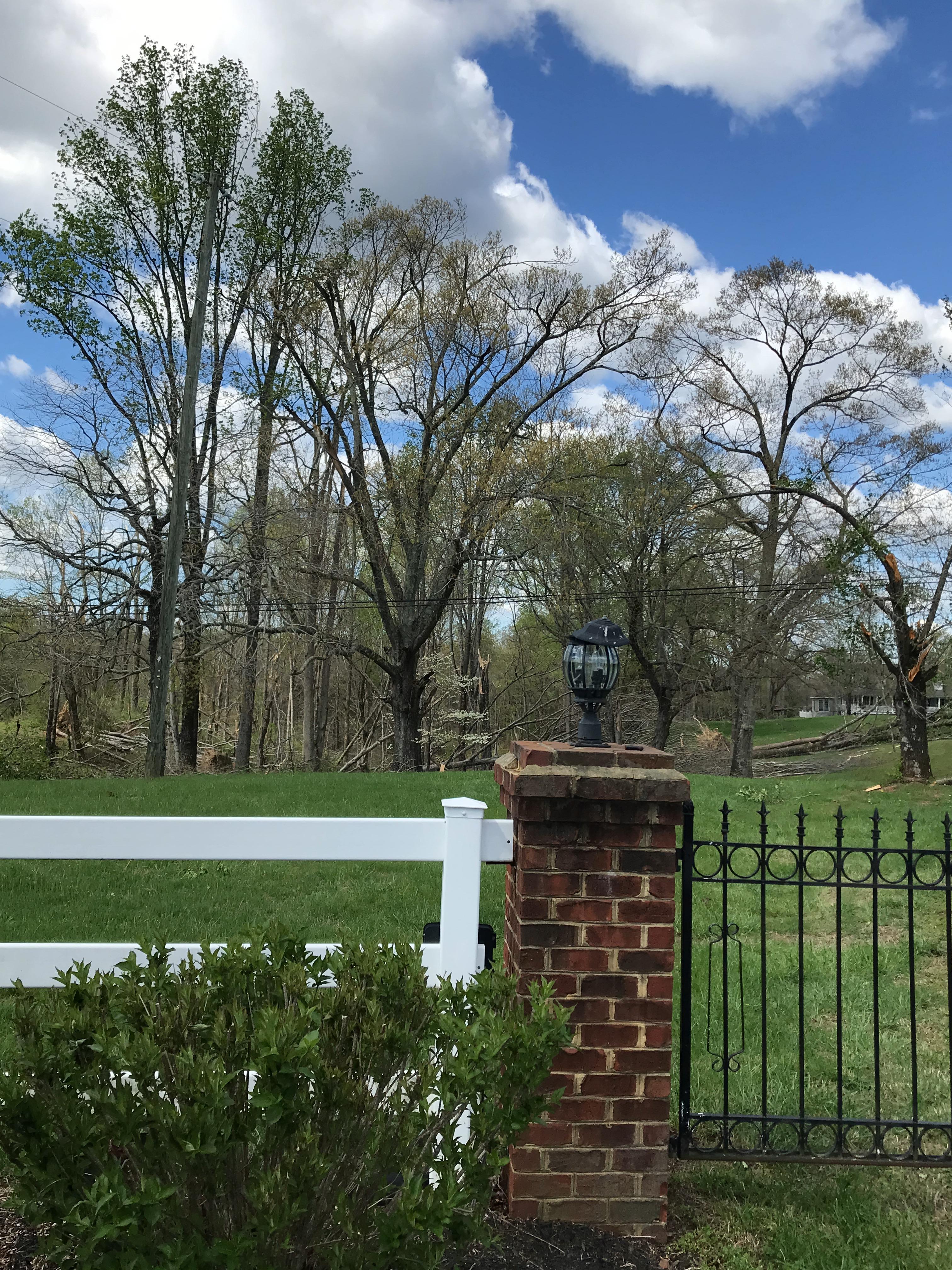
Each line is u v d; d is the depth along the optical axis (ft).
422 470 90.02
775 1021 17.95
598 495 97.50
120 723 115.03
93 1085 7.36
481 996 9.14
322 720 126.72
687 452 99.71
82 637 87.40
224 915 24.89
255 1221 7.11
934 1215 11.28
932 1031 17.63
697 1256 10.30
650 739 126.62
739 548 103.19
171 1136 6.81
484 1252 9.90
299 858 10.86
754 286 99.96
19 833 10.55
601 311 93.86
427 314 89.92
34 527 91.30
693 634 106.01
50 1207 7.23
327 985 9.55
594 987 10.58
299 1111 7.21
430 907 25.79
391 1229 7.17
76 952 10.93
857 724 104.17
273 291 90.94
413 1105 8.11
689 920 11.32
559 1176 10.49
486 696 133.08
